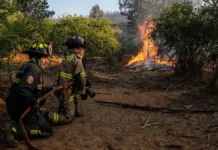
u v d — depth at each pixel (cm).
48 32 807
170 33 1214
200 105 757
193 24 1123
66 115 557
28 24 726
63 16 1272
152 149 452
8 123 451
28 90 439
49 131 486
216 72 941
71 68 554
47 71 1089
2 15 616
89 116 626
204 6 1027
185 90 973
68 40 566
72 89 562
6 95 702
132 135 513
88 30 1291
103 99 798
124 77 1433
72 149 443
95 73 1480
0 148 436
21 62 706
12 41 583
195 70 1155
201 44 1105
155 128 559
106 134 516
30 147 415
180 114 669
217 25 987
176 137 508
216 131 541
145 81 1234
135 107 714
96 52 1321
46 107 679
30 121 463
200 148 460
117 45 1442
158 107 713
